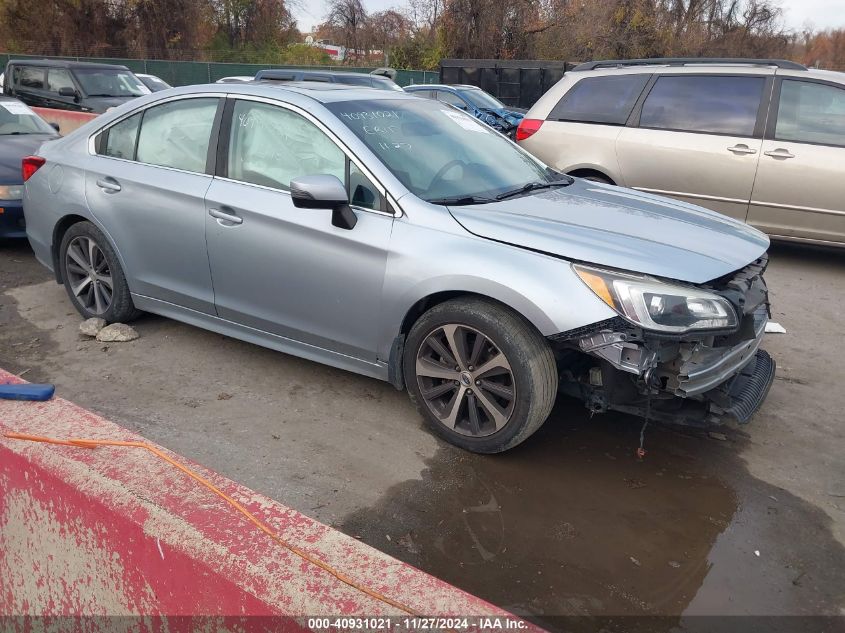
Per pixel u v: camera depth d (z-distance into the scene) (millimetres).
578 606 2574
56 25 35219
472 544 2887
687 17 35719
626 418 3975
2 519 2000
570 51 34281
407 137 4047
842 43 52938
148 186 4441
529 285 3172
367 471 3379
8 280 6074
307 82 4660
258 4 42688
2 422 1961
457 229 3443
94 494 1690
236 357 4578
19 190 6715
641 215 3820
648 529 3021
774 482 3416
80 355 4566
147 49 36875
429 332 3506
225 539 1541
